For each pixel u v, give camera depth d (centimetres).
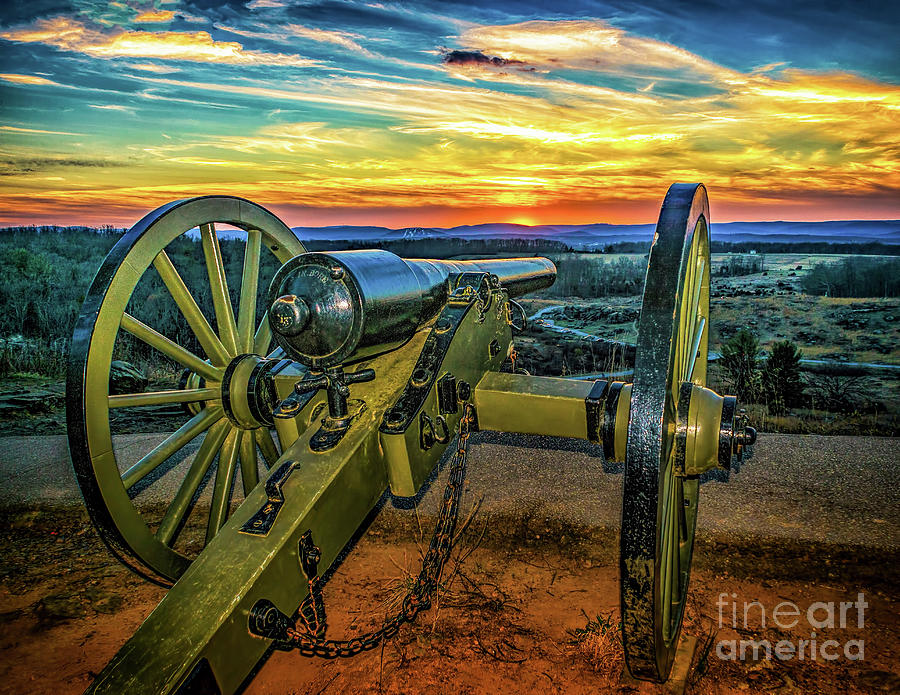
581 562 281
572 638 234
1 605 269
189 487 258
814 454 356
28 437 443
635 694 205
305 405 216
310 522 179
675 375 169
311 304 190
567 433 227
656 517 146
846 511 296
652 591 149
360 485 199
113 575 291
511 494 330
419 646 234
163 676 142
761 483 325
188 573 164
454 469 234
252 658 163
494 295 261
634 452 148
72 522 334
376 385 222
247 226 279
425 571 214
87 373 212
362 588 273
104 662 233
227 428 272
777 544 277
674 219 168
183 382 272
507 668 221
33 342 702
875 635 230
